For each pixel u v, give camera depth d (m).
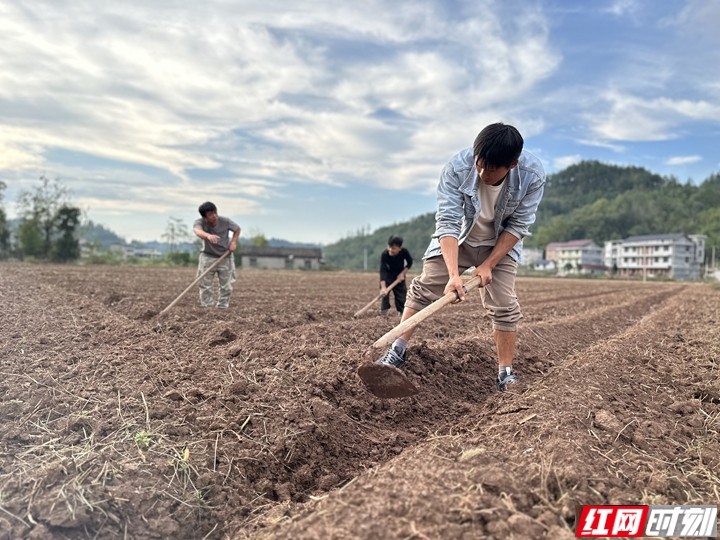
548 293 22.14
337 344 6.29
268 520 2.89
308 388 4.46
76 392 4.09
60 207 44.66
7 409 3.76
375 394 4.20
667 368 6.04
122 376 4.53
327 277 31.72
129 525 2.77
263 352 5.69
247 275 30.50
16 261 42.25
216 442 3.54
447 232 4.31
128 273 23.25
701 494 3.02
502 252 4.46
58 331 6.30
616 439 3.52
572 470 2.88
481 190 4.29
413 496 2.56
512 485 2.70
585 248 99.12
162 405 3.94
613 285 34.22
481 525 2.40
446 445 3.36
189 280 19.16
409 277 27.84
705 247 92.38
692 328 10.00
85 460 3.09
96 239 52.19
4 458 3.17
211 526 2.93
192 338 6.46
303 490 3.42
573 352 7.31
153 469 3.13
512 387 4.86
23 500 2.77
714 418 4.27
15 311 7.75
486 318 9.95
